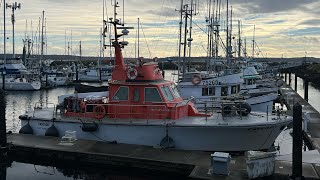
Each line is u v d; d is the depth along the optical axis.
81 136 14.18
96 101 14.75
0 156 13.24
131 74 14.06
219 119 13.66
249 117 14.02
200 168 10.88
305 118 19.14
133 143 13.50
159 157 11.89
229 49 33.38
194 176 10.32
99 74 62.44
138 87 13.96
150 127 13.16
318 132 18.91
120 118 14.10
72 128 14.30
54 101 37.78
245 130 12.91
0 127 13.17
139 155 12.11
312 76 72.44
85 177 12.45
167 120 13.52
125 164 11.98
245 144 13.33
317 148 15.52
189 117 14.18
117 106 14.17
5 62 47.50
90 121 13.90
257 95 29.56
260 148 13.70
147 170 11.78
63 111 15.18
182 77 23.80
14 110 31.31
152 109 13.82
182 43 26.02
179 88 22.52
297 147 10.27
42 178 12.28
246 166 11.07
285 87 50.25
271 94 28.62
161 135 13.19
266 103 27.52
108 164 12.18
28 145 13.24
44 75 58.78
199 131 12.91
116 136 13.67
